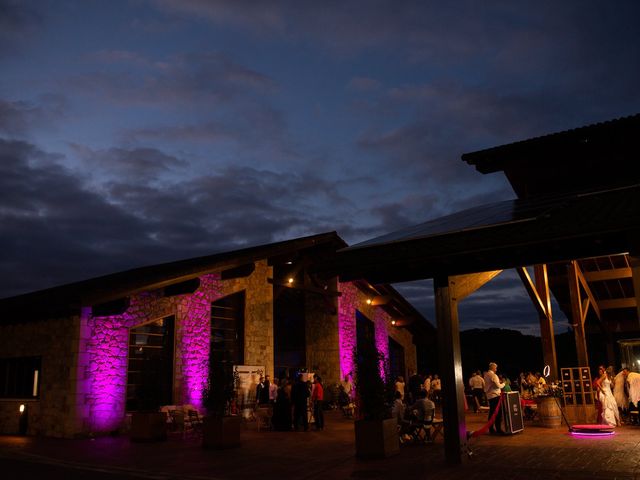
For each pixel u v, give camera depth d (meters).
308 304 23.86
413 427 11.66
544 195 11.99
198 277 16.80
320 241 21.39
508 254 8.53
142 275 18.31
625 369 14.79
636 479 7.39
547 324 15.77
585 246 7.86
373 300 25.77
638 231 7.11
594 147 11.97
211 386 12.22
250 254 18.50
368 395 10.20
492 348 46.16
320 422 15.45
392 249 8.98
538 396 14.02
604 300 19.16
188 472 9.08
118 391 15.14
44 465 9.89
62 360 14.73
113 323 15.34
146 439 13.09
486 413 18.11
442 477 7.92
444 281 9.28
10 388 16.31
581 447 10.25
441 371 9.17
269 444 12.43
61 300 14.13
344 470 8.90
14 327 16.53
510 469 8.29
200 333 17.72
